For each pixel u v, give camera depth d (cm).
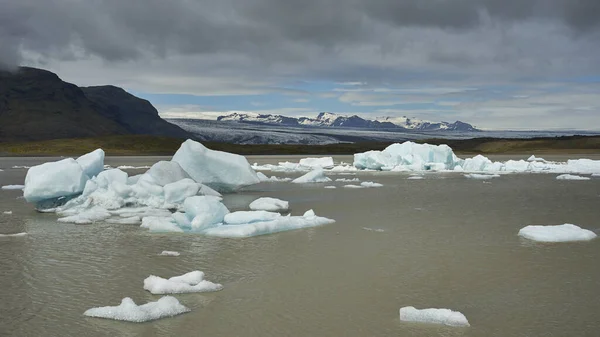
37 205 2067
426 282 1074
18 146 13075
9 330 821
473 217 1891
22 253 1323
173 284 1013
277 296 983
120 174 2180
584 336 798
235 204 2267
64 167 2038
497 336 798
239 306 927
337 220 1817
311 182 3416
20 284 1061
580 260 1248
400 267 1187
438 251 1341
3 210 2083
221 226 1598
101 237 1518
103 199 2000
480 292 1009
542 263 1222
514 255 1300
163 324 844
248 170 2616
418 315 863
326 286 1045
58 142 13875
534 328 830
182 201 2045
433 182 3438
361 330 820
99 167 2417
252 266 1192
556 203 2294
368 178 3800
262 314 889
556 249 1363
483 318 874
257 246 1392
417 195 2617
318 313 895
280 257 1276
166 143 14288
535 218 1872
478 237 1520
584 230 1536
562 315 888
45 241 1466
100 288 1034
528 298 974
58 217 1900
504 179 3694
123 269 1172
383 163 4719
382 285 1052
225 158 2606
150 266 1196
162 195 2038
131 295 991
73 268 1181
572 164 5009
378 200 2403
